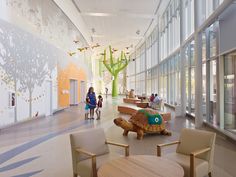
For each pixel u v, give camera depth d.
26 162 3.83
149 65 21.36
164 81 15.00
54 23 11.38
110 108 13.16
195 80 7.11
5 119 7.05
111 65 24.80
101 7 14.26
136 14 15.17
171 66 12.95
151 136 5.76
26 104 8.39
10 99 7.25
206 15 7.00
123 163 2.43
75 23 14.93
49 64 10.57
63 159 3.97
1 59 6.82
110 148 4.58
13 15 7.54
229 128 5.73
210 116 6.92
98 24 18.16
